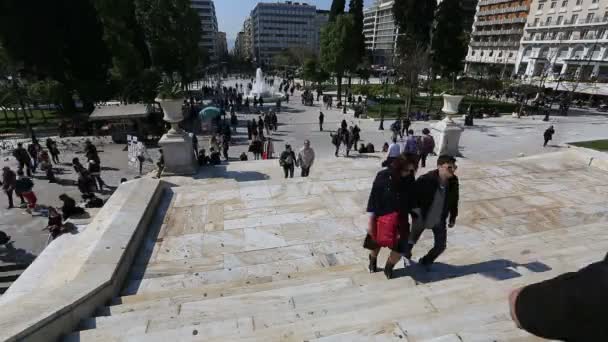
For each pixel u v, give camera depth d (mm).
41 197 11852
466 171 8688
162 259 4754
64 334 2980
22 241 9078
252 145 15977
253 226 5672
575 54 53062
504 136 22484
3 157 16844
